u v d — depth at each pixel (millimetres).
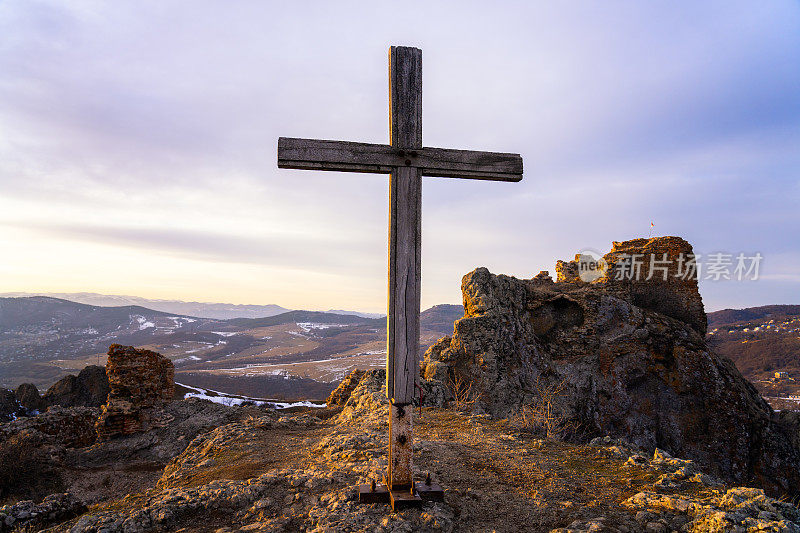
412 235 5125
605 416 26203
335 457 7836
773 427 25797
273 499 5770
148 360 23188
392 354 5168
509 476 6656
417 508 5094
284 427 12984
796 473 24391
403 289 5121
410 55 5219
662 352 27734
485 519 5191
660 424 26344
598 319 29000
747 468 24766
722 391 26266
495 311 25578
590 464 7238
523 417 12281
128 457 19844
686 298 32094
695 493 5723
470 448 8211
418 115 5188
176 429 21953
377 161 5047
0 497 14773
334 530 4621
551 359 27703
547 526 5004
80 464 18734
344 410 16047
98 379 35719
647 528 4820
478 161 5316
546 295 30469
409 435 5312
